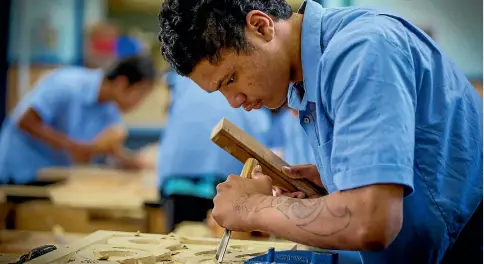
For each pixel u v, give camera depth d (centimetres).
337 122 90
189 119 224
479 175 107
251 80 101
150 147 364
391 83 89
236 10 99
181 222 227
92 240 126
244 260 114
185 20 99
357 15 103
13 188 284
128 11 378
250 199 101
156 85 371
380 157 85
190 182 224
